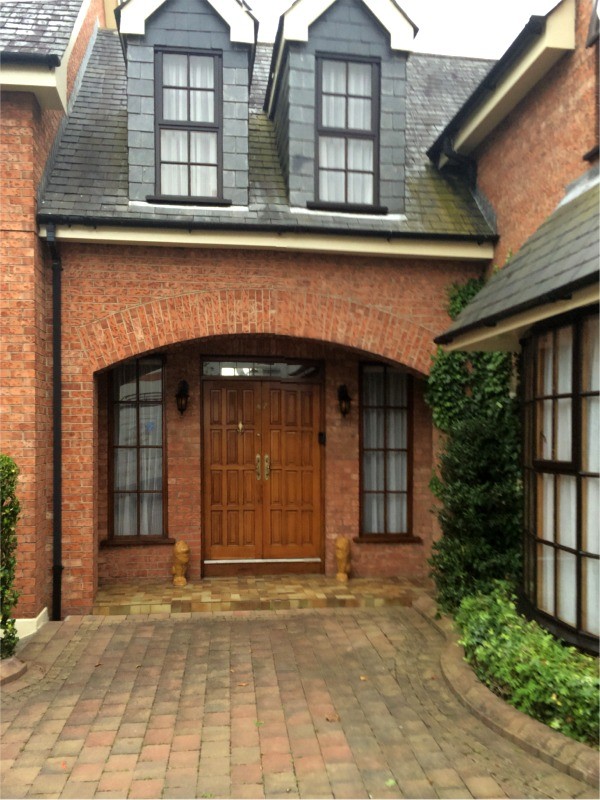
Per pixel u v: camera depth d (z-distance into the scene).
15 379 5.54
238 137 6.36
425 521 7.55
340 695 4.24
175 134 6.37
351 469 7.47
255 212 6.29
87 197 6.03
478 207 6.98
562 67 5.40
